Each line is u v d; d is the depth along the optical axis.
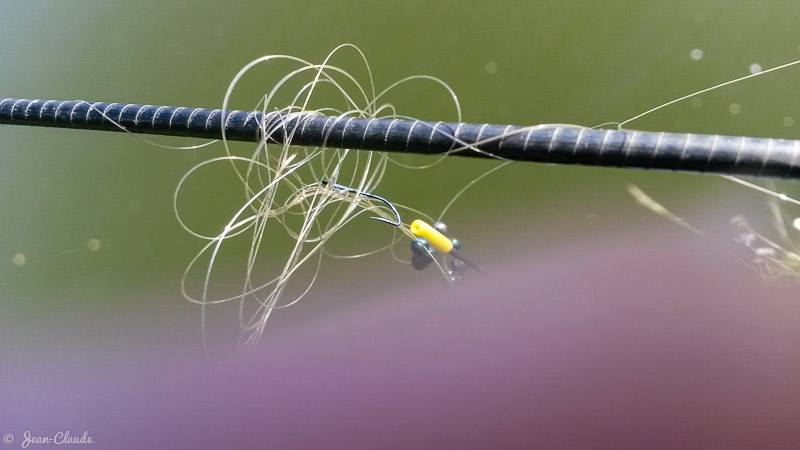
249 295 0.24
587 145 0.17
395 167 0.25
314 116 0.18
